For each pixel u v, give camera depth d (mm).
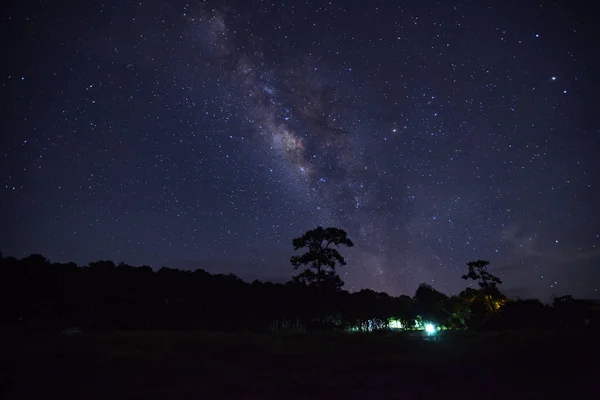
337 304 43781
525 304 33688
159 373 11773
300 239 44594
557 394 9586
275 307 40844
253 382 11000
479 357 15375
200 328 36188
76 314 33312
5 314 30469
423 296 52688
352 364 14164
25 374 11125
